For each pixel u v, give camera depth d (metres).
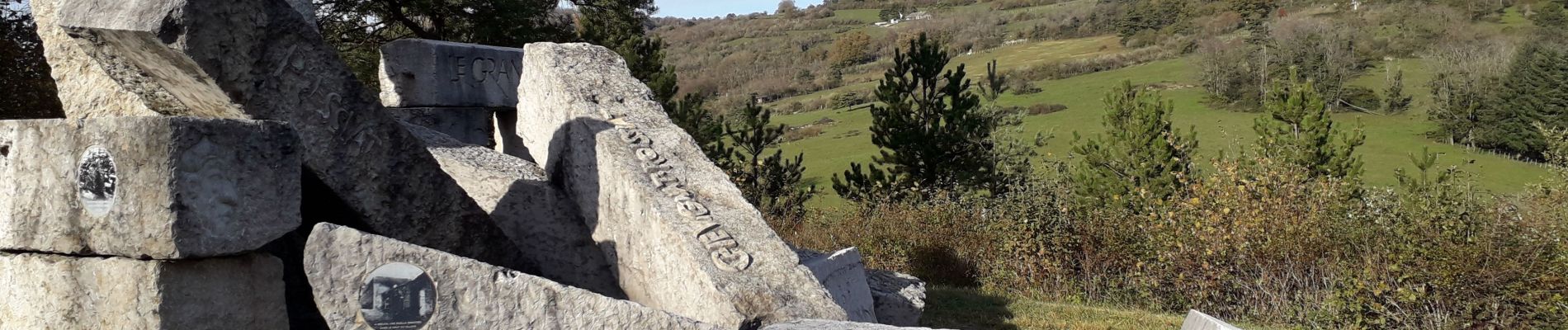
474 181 6.75
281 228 4.38
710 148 18.20
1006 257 12.12
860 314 6.83
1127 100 18.00
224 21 4.81
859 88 71.25
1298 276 10.41
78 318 4.40
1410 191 12.49
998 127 20.22
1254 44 58.72
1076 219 12.22
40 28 5.48
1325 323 9.80
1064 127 48.03
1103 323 9.04
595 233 6.54
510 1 21.16
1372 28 63.03
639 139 6.51
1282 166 11.22
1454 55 48.53
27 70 15.60
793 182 17.62
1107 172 17.52
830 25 123.94
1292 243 10.42
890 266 12.66
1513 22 61.56
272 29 5.02
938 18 123.44
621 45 23.06
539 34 22.62
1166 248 11.12
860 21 126.38
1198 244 10.90
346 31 21.98
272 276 4.48
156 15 4.66
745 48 101.44
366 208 5.32
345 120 5.27
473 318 4.43
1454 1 64.31
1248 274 10.77
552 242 6.59
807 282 5.61
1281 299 10.37
